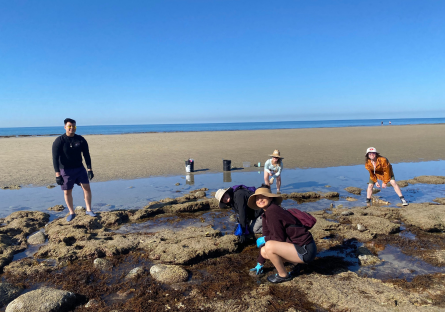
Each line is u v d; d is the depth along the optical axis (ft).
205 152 61.41
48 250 16.28
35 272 14.07
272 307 11.13
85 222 19.99
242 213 16.53
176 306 11.28
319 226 18.93
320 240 17.35
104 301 11.81
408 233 18.57
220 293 12.16
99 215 21.39
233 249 16.21
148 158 52.70
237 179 35.22
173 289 12.51
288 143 79.82
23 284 13.12
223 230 19.74
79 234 18.03
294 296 11.78
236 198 16.78
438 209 21.50
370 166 23.77
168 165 44.96
